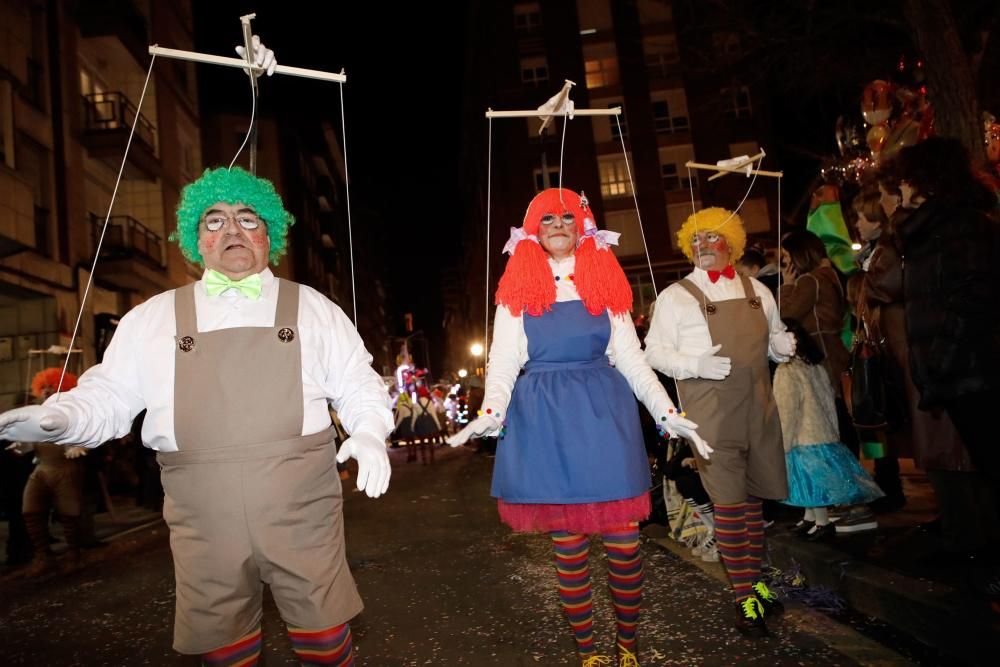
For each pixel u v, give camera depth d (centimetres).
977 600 277
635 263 2988
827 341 439
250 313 203
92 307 1596
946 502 318
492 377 275
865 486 391
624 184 3042
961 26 716
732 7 929
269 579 194
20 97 1347
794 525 451
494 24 3147
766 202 2914
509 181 3047
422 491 960
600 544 521
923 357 285
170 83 2047
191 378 194
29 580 581
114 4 1627
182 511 193
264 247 212
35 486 609
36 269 1344
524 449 270
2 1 1305
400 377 1611
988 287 271
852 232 597
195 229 211
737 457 322
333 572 198
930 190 296
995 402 270
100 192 1747
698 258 352
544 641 327
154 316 204
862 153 628
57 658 362
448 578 457
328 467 204
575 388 270
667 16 3112
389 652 328
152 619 420
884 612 312
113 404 196
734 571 318
